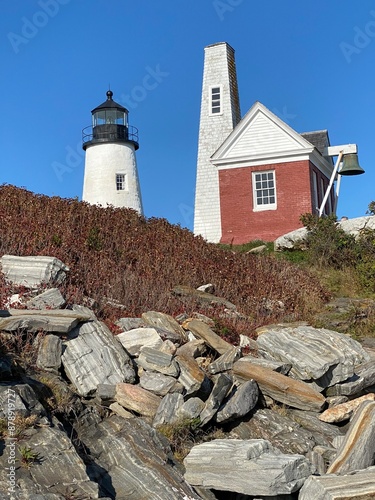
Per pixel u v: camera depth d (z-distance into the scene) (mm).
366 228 19297
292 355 9336
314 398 8633
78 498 5605
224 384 7883
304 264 19000
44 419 6477
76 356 8180
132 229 15602
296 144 26750
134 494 6273
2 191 15359
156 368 8289
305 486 6336
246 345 10148
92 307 10461
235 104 32688
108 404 7805
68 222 14266
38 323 8258
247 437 7934
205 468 6664
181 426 7469
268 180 27234
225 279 14516
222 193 27641
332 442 8172
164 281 13016
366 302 15078
